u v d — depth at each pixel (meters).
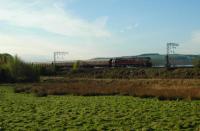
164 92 51.72
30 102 45.84
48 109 38.78
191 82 70.94
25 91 62.25
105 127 27.92
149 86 65.25
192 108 37.66
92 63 124.62
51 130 27.38
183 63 120.19
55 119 32.12
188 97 46.34
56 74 117.31
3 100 48.78
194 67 101.50
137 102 44.28
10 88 70.12
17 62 89.69
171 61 121.88
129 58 119.81
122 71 106.06
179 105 40.38
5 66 89.31
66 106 41.06
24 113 36.09
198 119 30.69
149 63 117.25
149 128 27.17
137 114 34.16
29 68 90.38
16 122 31.00
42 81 89.38
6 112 36.97
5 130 27.48
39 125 29.38
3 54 97.69
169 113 34.38
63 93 58.00
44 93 56.38
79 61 128.62
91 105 41.75
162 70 100.12
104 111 36.59
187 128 27.27
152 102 44.00
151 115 33.38
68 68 124.94
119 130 26.70
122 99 48.41
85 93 56.12
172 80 76.50
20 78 88.62
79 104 42.91
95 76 106.69
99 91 57.75
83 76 108.81
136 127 27.77
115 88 61.81
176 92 51.09
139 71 103.25
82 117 32.94
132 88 60.84
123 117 32.59
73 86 68.25
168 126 27.92
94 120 31.22
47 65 123.38
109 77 103.56
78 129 27.50
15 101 47.31
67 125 29.25
